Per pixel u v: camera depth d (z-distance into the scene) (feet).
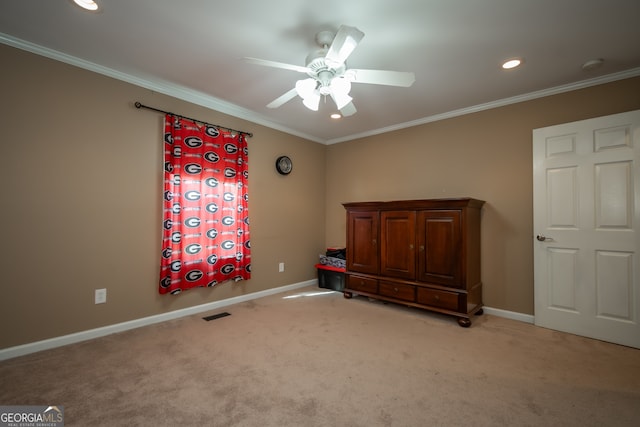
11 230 6.84
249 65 8.02
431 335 8.26
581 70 8.04
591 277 8.14
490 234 10.23
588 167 8.23
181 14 5.98
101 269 8.13
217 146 10.53
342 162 14.89
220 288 10.79
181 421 4.73
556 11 5.77
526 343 7.75
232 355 6.98
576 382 5.90
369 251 11.41
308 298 12.04
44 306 7.25
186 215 9.66
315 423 4.72
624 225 7.71
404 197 12.52
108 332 8.18
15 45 6.88
